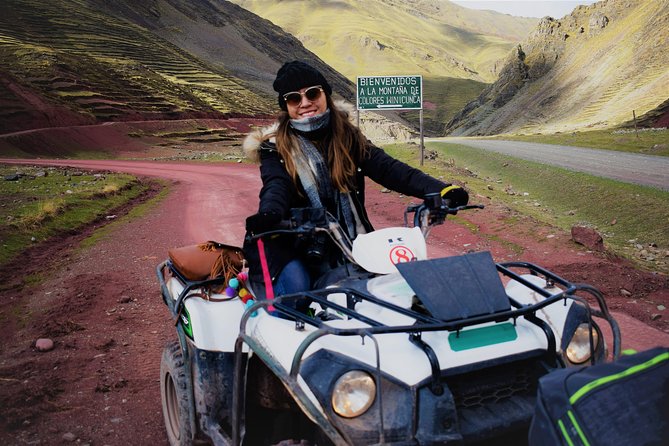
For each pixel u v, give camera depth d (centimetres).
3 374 608
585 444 195
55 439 480
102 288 939
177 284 449
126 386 577
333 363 307
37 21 14000
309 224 372
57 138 7044
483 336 328
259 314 375
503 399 327
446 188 404
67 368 623
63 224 1617
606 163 3375
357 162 427
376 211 1580
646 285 802
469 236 1148
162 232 1490
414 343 323
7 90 7488
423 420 299
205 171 3931
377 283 366
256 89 16750
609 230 1661
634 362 207
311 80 408
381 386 307
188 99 10950
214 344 389
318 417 291
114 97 9312
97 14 16375
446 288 333
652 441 185
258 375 384
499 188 2614
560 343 340
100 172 3572
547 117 17900
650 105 12656
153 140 8262
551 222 1753
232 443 342
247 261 420
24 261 1194
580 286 346
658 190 2064
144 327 748
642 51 17200
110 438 482
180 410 413
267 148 417
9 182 2694
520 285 399
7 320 798
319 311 387
